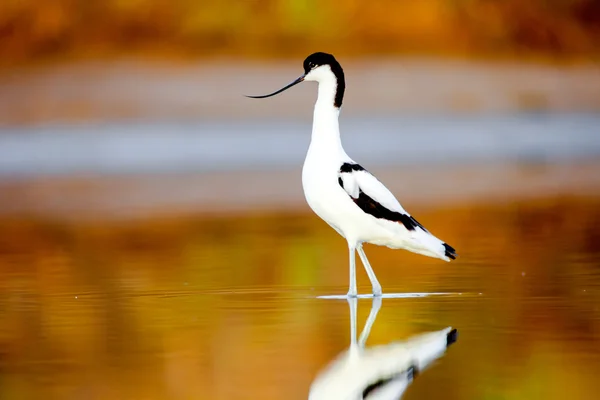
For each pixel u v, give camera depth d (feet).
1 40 120.47
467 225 49.96
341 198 31.60
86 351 25.49
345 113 115.44
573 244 43.19
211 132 107.24
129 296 32.78
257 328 27.78
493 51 130.52
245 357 24.66
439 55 127.75
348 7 128.98
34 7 122.42
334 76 32.40
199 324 28.40
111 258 41.29
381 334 26.81
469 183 71.67
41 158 97.81
